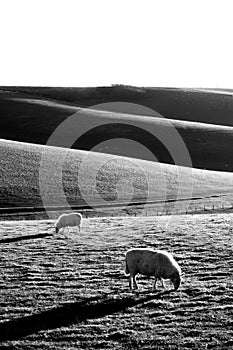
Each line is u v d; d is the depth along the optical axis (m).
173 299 19.53
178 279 20.45
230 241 30.53
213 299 19.28
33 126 138.25
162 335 16.08
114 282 22.25
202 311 18.05
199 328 16.50
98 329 16.80
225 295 19.72
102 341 15.80
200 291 20.36
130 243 31.45
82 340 15.96
